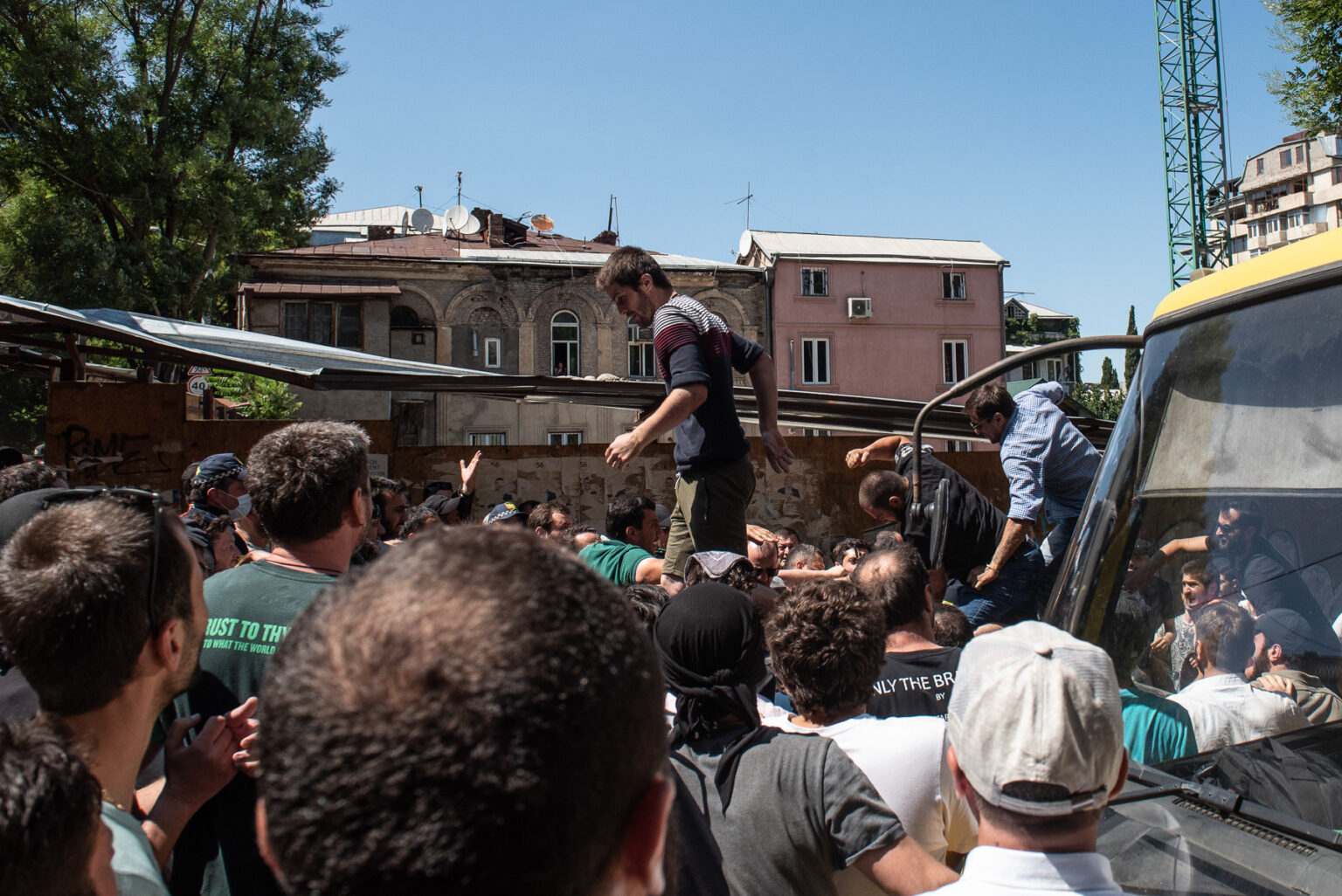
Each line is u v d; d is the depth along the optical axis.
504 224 36.12
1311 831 1.86
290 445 2.37
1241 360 2.57
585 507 12.19
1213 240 39.12
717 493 3.68
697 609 2.31
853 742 2.45
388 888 0.73
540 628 0.80
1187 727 2.37
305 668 0.81
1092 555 2.81
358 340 29.59
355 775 0.73
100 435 10.69
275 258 29.41
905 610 3.27
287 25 26.22
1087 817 1.48
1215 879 1.87
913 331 35.03
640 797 0.89
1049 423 4.80
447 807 0.73
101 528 1.75
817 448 12.34
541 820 0.75
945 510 3.50
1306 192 75.94
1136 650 2.58
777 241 35.47
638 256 3.67
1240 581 2.42
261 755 0.83
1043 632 1.61
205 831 2.15
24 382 27.83
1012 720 1.49
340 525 2.39
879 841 2.04
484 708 0.75
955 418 11.59
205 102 24.84
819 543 12.24
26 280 24.41
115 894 1.32
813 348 34.47
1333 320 2.36
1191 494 2.60
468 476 8.15
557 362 31.91
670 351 3.51
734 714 2.26
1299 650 2.26
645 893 0.88
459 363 31.05
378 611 0.81
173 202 24.00
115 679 1.71
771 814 2.11
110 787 1.72
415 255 32.53
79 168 23.20
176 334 10.59
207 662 2.20
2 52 22.27
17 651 1.68
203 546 4.20
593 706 0.80
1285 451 2.41
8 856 1.09
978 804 1.55
